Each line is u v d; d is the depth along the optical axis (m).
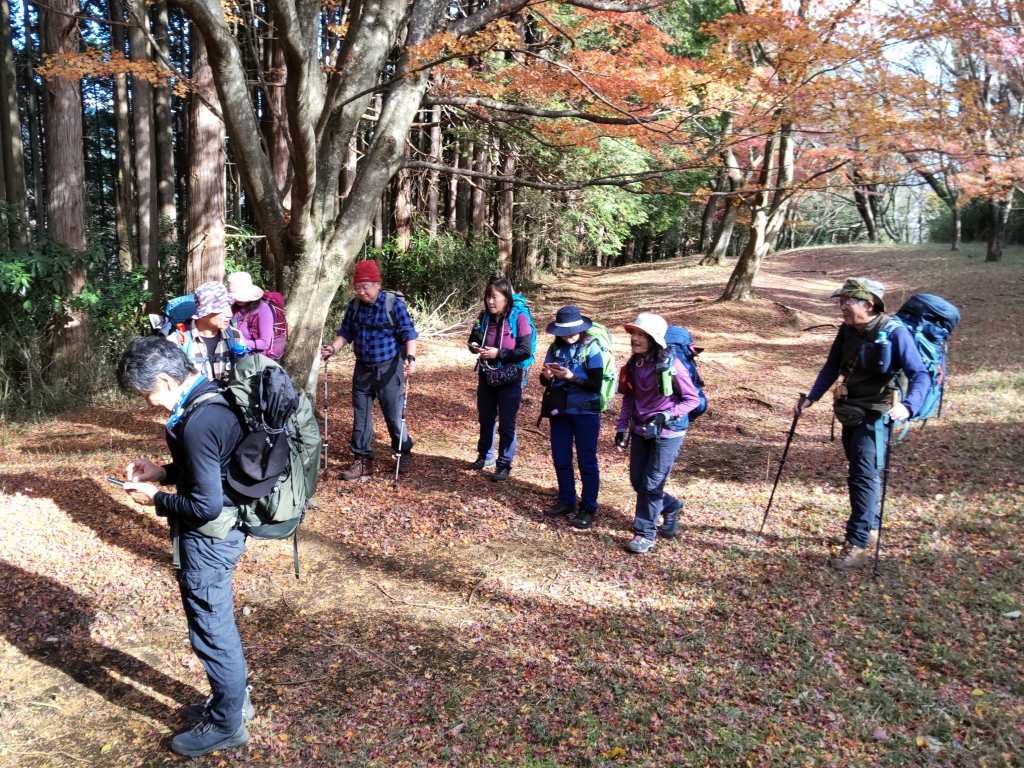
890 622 3.88
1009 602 3.92
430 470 6.68
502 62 10.84
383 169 7.18
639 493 4.96
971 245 29.30
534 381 10.67
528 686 3.51
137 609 4.21
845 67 6.89
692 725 3.16
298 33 5.10
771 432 8.18
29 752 3.15
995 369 10.03
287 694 3.51
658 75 7.39
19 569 4.57
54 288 8.77
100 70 6.41
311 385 7.14
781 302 18.91
